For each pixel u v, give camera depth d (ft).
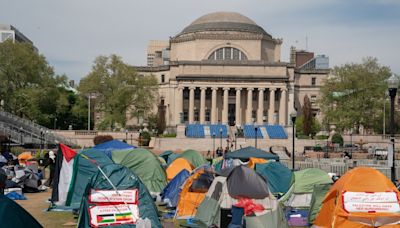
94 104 372.17
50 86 322.75
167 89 440.86
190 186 75.15
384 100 340.18
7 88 311.06
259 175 64.90
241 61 411.75
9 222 37.96
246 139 321.11
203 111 404.77
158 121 368.68
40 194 98.53
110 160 85.40
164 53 532.73
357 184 61.57
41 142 249.34
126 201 60.80
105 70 359.87
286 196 82.48
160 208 84.02
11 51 308.60
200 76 404.98
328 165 145.48
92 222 59.16
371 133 362.53
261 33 446.19
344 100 346.74
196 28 448.24
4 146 146.00
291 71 416.26
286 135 347.15
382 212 60.44
